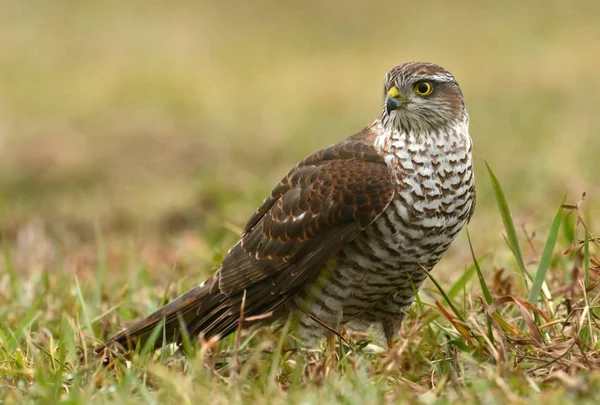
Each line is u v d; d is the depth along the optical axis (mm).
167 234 17250
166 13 43469
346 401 7586
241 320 8750
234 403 7551
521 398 7535
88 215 18047
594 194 16375
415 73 9570
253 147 23281
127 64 35844
